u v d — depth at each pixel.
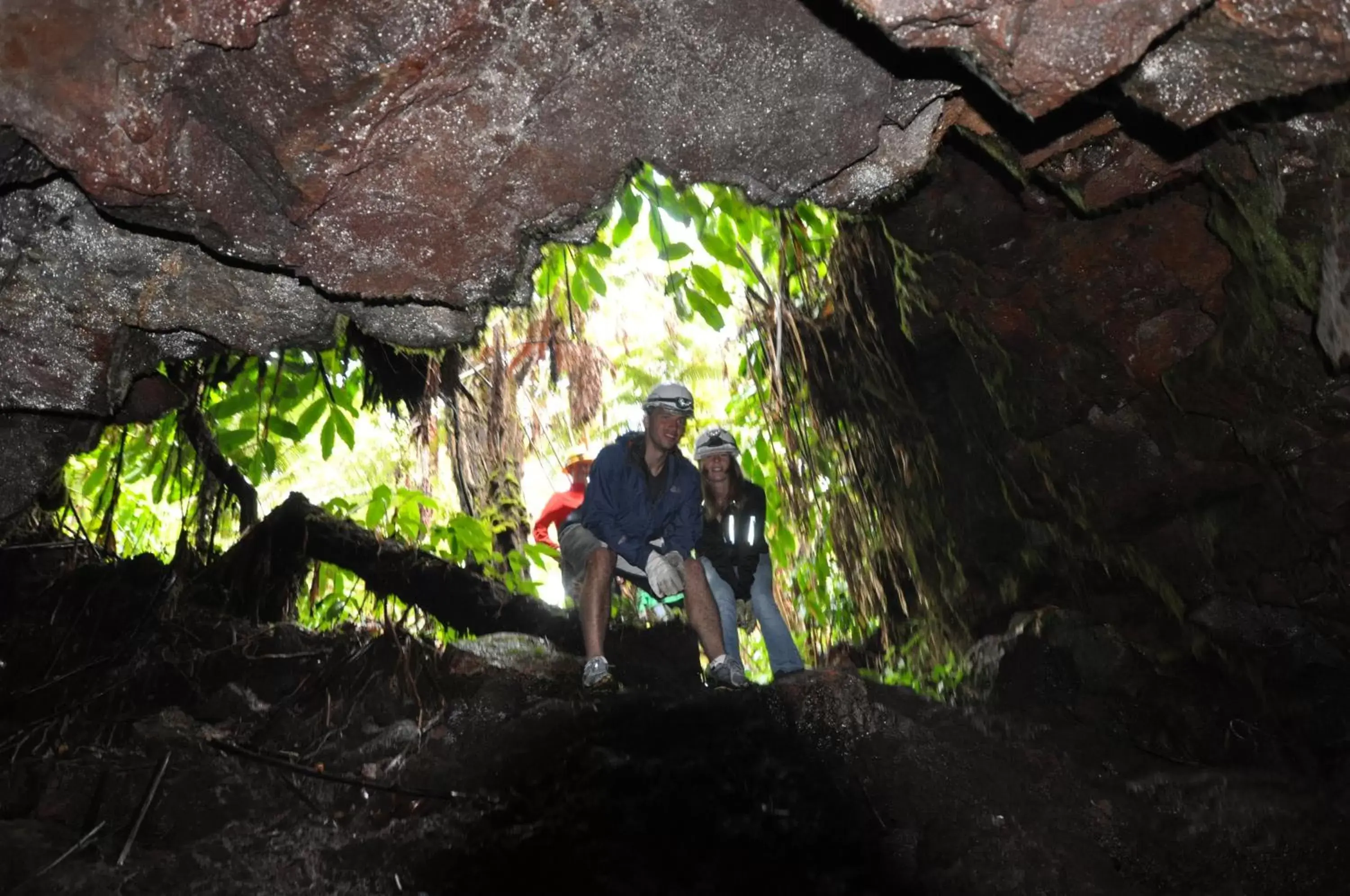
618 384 8.28
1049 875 5.21
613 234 5.73
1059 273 5.53
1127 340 5.62
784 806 5.23
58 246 3.74
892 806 5.38
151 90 3.12
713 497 6.18
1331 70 3.05
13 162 3.36
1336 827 5.89
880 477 7.39
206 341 4.41
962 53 2.91
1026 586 7.20
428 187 3.53
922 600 7.57
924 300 6.37
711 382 8.66
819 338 7.02
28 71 3.04
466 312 4.11
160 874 4.41
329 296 3.86
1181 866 5.57
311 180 3.36
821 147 3.73
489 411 7.55
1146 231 5.19
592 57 3.36
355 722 5.60
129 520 7.58
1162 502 6.29
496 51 3.23
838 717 5.67
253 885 4.46
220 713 5.61
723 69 3.45
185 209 3.44
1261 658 6.45
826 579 7.90
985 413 6.77
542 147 3.54
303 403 6.97
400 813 5.03
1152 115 4.07
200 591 6.48
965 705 6.74
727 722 5.54
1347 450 5.23
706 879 4.83
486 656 5.92
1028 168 4.54
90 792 4.84
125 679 5.60
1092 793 5.79
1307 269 4.43
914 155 3.99
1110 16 2.75
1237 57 3.08
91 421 4.83
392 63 3.11
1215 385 5.47
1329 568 5.78
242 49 3.04
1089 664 6.77
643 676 6.31
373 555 6.83
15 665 5.60
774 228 6.55
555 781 5.16
